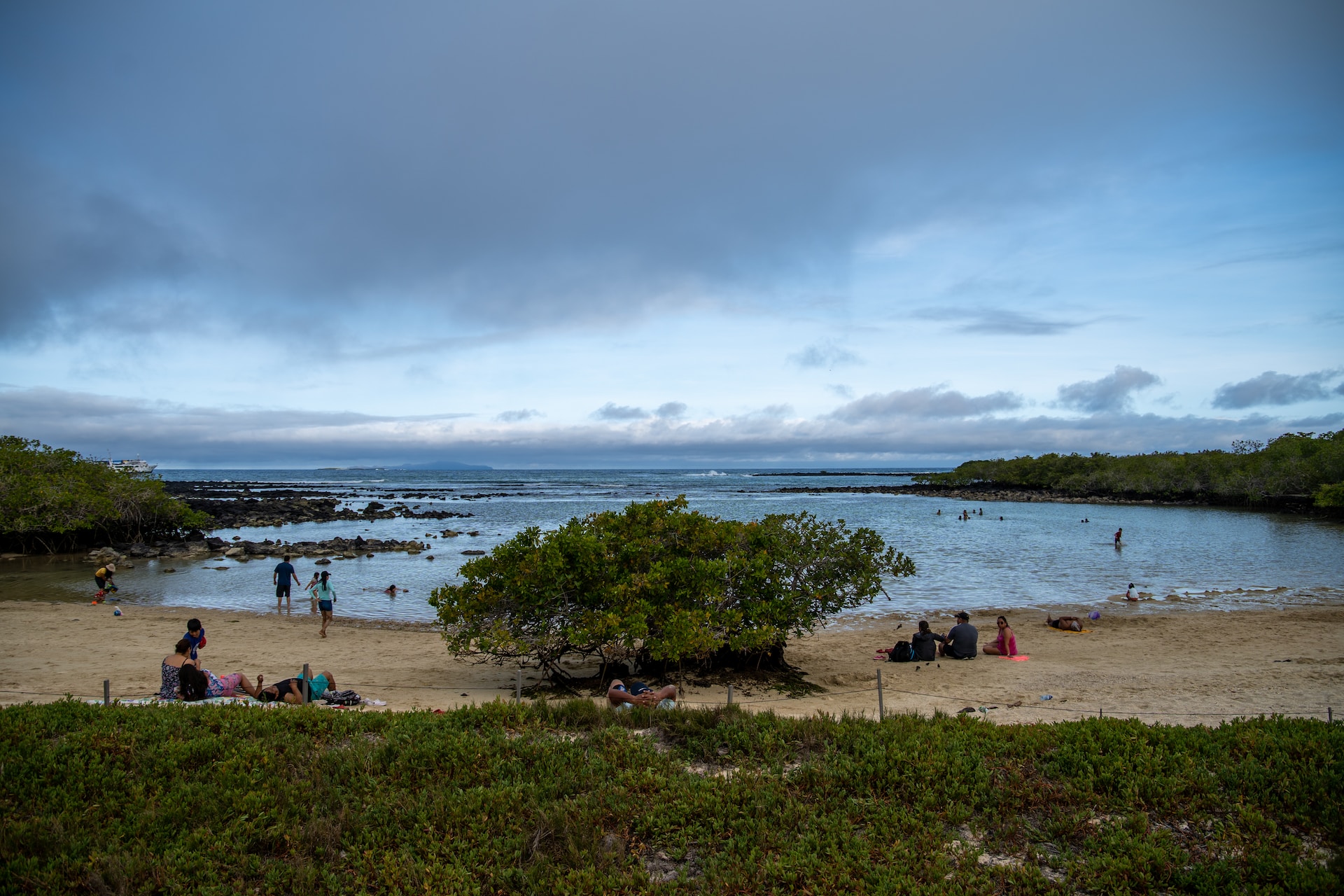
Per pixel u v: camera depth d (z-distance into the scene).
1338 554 39.84
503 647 14.62
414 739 8.28
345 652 18.44
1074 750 7.83
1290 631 20.59
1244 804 6.77
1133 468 106.69
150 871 5.78
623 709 9.88
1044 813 6.88
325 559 38.91
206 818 6.53
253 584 30.58
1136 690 14.18
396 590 29.16
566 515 70.00
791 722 9.00
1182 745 7.93
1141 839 6.18
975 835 6.55
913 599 27.12
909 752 7.84
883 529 55.78
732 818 6.77
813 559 15.88
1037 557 38.81
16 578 31.52
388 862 5.93
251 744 8.01
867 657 18.25
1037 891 5.73
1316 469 77.94
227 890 5.62
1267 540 47.28
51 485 39.41
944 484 148.12
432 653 18.45
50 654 16.86
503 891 5.74
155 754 7.59
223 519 61.31
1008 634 17.92
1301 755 7.59
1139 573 33.12
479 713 9.30
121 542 43.12
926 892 5.61
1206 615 23.44
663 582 14.55
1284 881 5.63
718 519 17.11
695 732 8.91
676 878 5.98
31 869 5.62
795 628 16.30
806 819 6.71
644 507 16.84
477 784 7.37
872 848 6.26
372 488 141.75
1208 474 93.38
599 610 14.09
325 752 7.87
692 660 15.98
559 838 6.49
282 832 6.36
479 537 51.41
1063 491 118.88
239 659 17.31
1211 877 5.71
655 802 7.01
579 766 7.69
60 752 7.50
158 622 21.73
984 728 8.79
